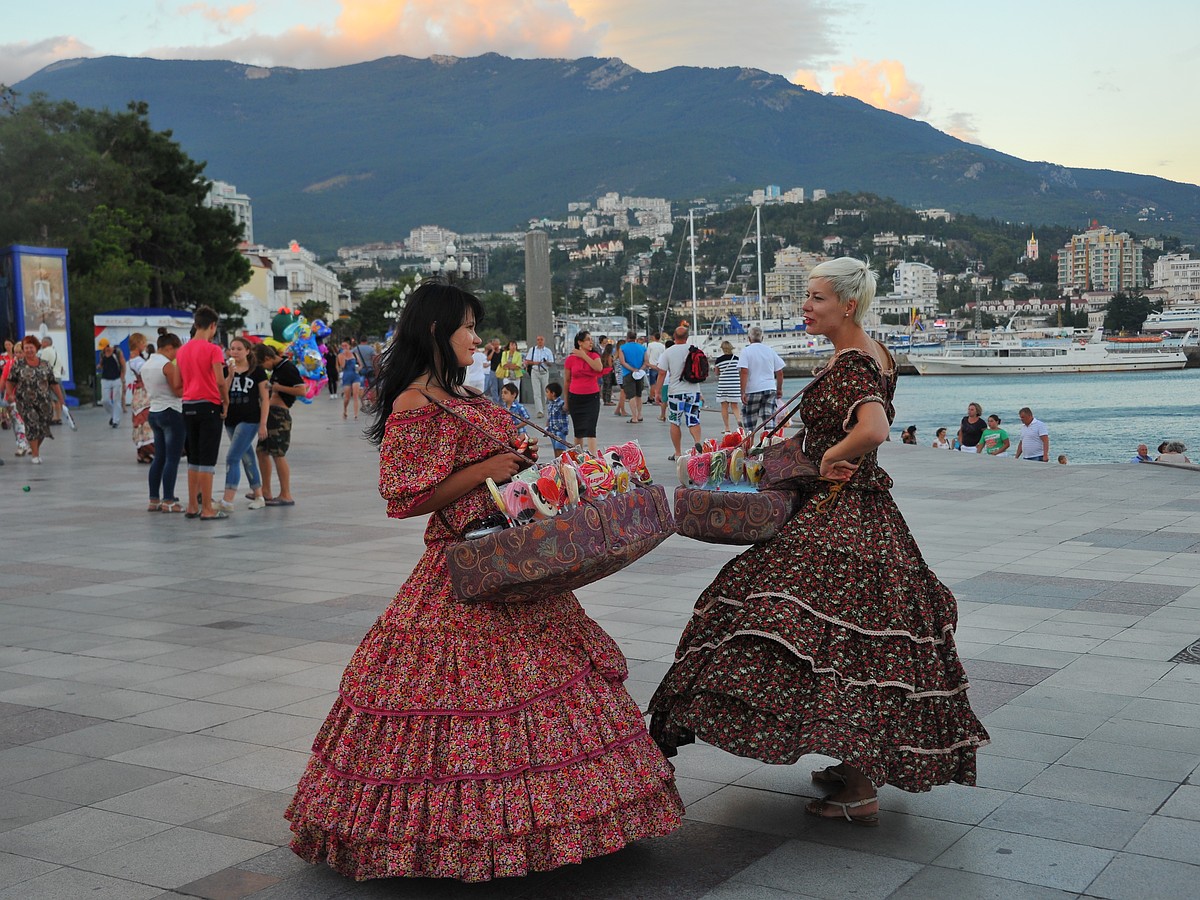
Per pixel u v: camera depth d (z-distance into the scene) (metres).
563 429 18.36
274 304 130.88
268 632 6.39
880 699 3.38
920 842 3.46
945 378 94.25
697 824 3.64
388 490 3.28
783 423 3.78
